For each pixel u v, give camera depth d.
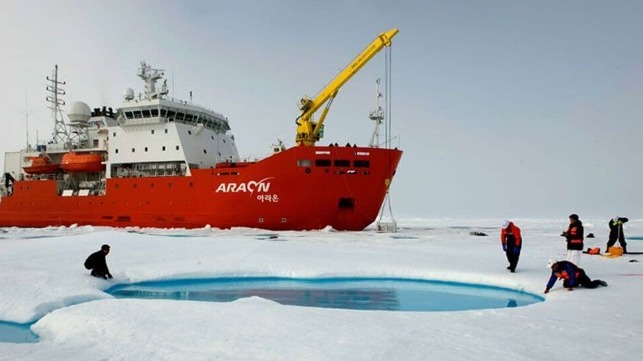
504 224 13.89
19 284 11.22
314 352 5.74
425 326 7.18
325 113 33.75
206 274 14.68
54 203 38.59
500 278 13.17
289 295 12.36
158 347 6.09
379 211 33.31
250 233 29.58
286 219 30.91
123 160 36.19
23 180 40.81
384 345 6.04
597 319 7.67
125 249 18.52
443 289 13.18
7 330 8.34
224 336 6.56
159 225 33.69
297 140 33.94
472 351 5.78
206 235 28.03
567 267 10.55
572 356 5.59
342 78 32.41
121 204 35.31
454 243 24.03
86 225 36.75
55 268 13.98
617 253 17.12
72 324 7.64
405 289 13.23
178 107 35.88
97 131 39.25
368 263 15.84
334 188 30.22
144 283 13.70
